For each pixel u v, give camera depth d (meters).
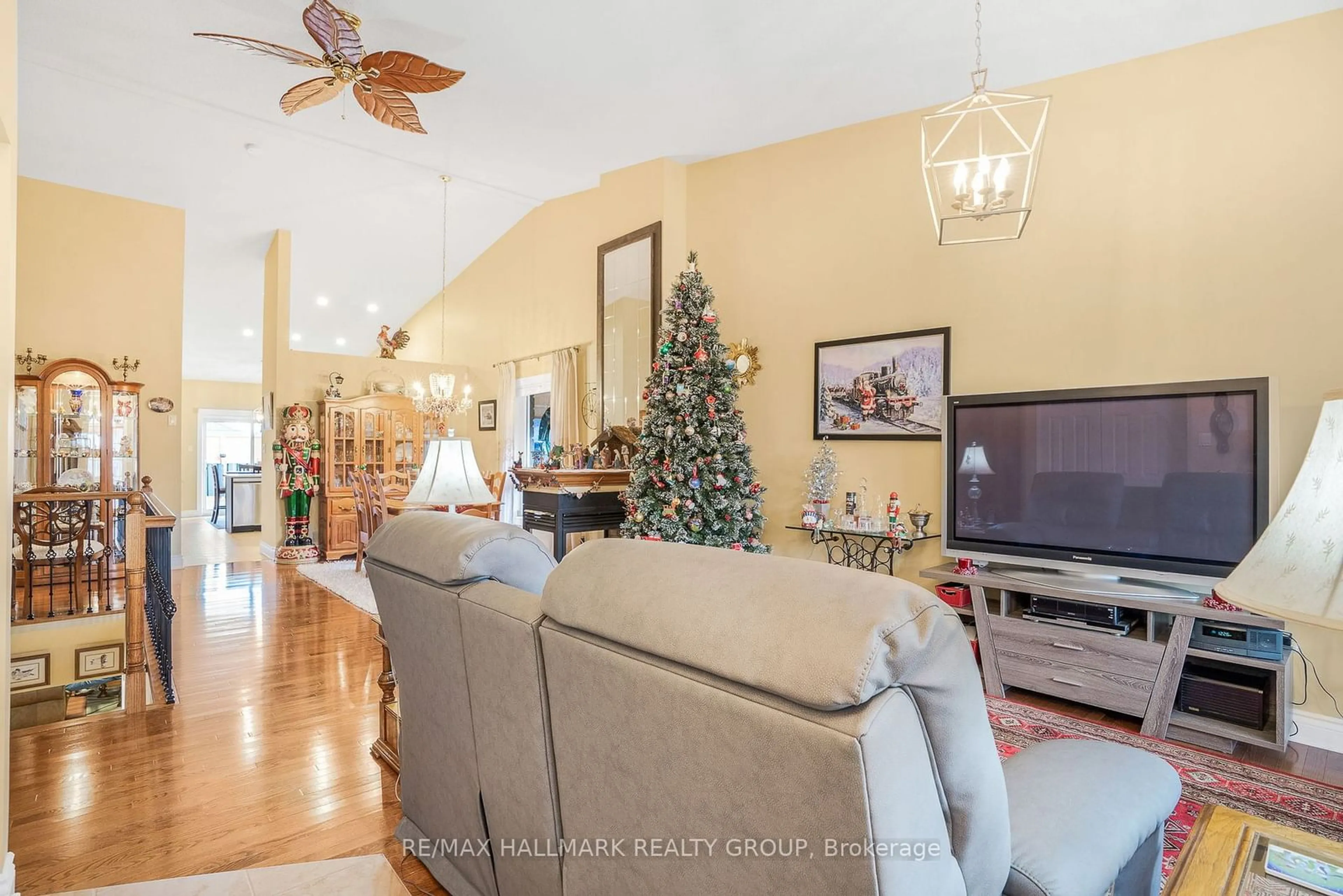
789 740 0.79
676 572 1.04
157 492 6.20
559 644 1.15
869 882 0.76
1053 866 1.00
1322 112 2.71
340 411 7.36
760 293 4.63
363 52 3.21
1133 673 2.80
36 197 5.66
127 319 6.05
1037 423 3.20
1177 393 2.83
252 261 7.73
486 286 8.06
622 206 5.34
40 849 1.98
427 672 1.70
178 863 1.92
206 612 4.87
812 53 3.33
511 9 3.13
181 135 5.05
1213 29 2.88
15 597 4.53
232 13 3.55
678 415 4.08
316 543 7.34
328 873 1.88
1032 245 3.44
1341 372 2.67
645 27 3.21
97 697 4.00
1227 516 2.70
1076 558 3.06
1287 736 2.55
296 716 2.98
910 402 3.86
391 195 6.48
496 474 6.55
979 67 3.30
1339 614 0.78
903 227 3.93
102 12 3.58
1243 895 1.00
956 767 0.86
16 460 5.36
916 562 3.83
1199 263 2.97
